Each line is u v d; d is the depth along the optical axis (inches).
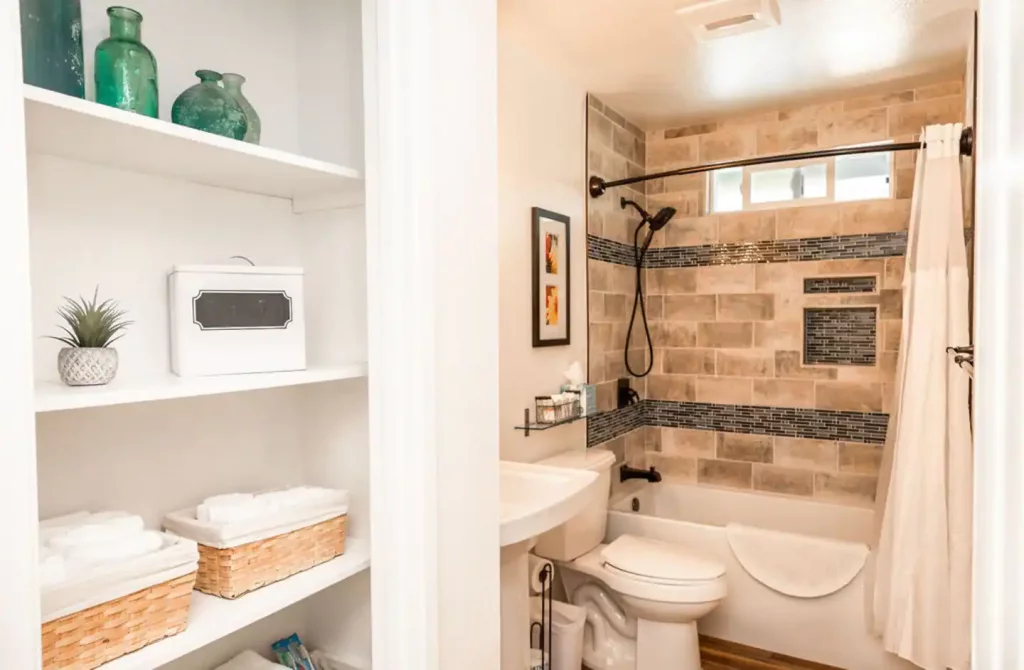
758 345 135.3
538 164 104.2
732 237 137.1
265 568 45.4
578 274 116.6
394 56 47.7
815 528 125.0
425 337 48.3
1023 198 22.2
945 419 90.4
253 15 54.1
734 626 107.6
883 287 123.8
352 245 54.9
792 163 130.6
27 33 36.5
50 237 41.3
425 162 48.2
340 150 55.1
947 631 89.4
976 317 27.4
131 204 45.8
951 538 89.1
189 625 39.6
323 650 57.6
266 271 46.6
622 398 132.5
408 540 48.6
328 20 55.6
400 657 49.3
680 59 105.5
